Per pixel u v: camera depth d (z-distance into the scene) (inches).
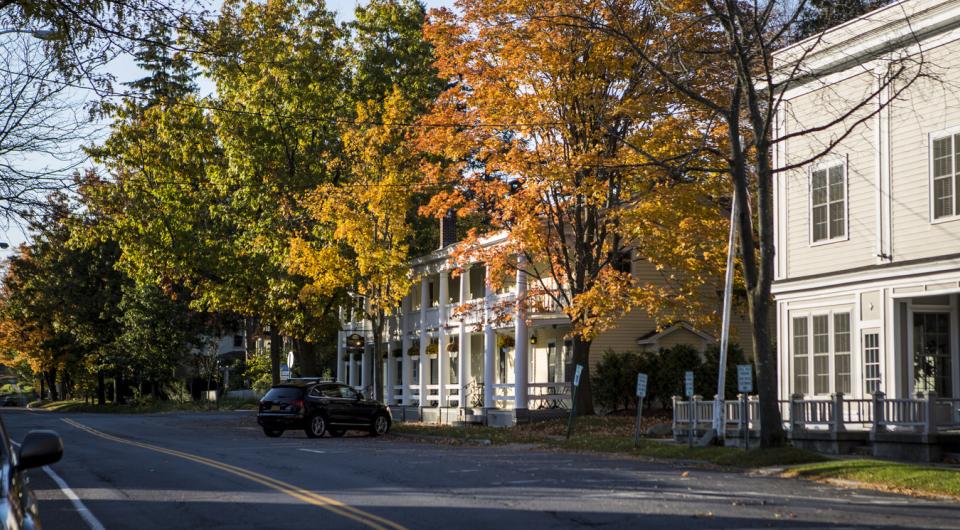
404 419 1881.2
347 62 1846.7
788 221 1109.1
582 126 1235.9
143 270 1857.8
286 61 1674.5
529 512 529.3
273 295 1791.3
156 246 1763.0
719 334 1315.2
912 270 936.3
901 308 969.5
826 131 1053.2
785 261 1112.2
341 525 496.1
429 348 1833.2
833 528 471.5
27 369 4259.4
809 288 1070.4
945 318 992.9
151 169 1722.4
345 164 1702.8
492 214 1307.8
